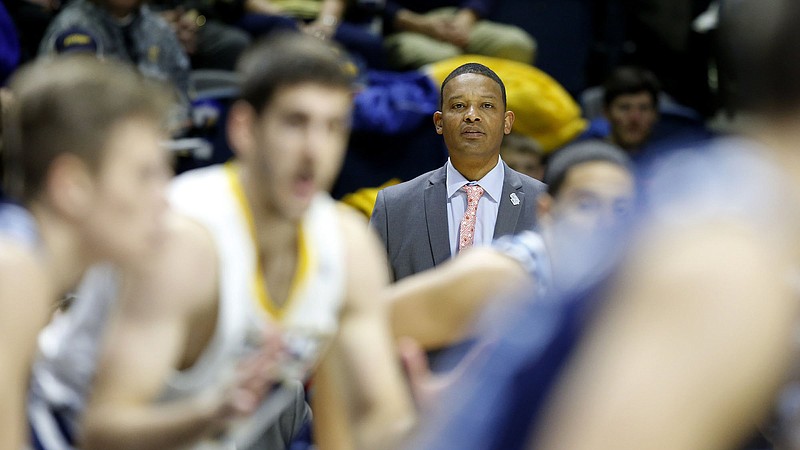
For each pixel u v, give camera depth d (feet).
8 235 17.97
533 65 65.00
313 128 19.79
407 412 20.83
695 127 57.88
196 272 19.44
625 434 8.44
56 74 18.80
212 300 19.74
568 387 9.13
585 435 8.54
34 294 17.92
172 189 20.22
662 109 57.57
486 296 20.89
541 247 21.65
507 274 20.95
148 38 50.60
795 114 9.58
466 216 37.81
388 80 55.21
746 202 9.08
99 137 18.47
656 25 62.64
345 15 61.11
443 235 37.78
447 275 21.52
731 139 10.05
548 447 8.93
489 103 38.04
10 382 17.63
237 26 58.95
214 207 19.86
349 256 21.13
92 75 18.80
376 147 53.01
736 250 8.77
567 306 9.68
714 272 8.68
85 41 48.65
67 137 18.42
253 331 20.20
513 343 10.04
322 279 20.70
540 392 9.65
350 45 58.90
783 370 8.73
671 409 8.45
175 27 55.42
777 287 8.71
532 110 56.34
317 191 20.18
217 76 55.47
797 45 9.50
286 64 19.69
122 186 18.66
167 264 19.10
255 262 20.03
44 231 18.86
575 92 65.36
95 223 18.76
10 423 17.72
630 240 9.36
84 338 21.54
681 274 8.73
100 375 18.80
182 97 51.34
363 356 20.95
